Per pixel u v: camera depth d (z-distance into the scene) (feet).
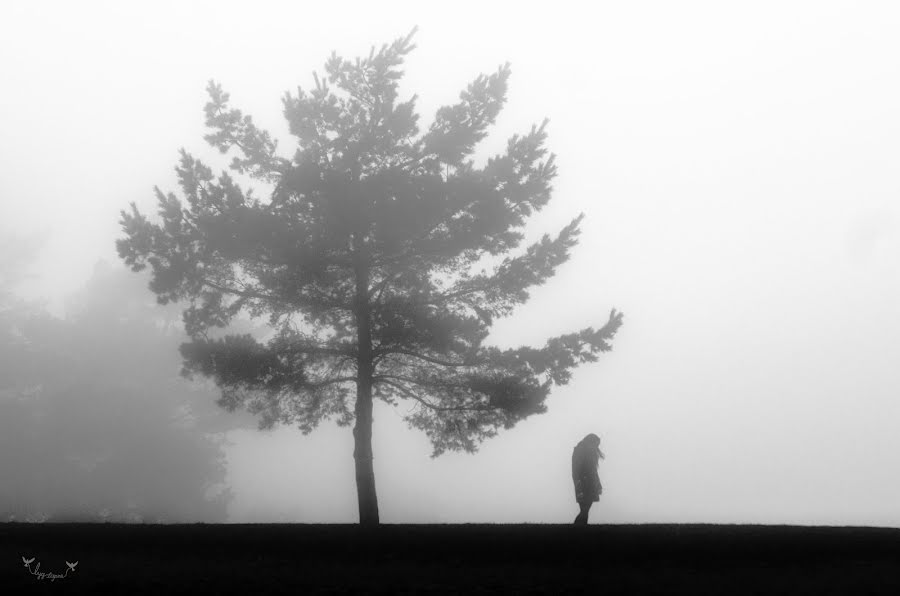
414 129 84.58
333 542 45.32
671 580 36.17
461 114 84.43
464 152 84.99
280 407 85.92
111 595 34.86
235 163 84.38
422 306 79.66
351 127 82.89
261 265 82.43
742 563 40.27
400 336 77.51
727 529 48.65
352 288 81.30
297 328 84.53
